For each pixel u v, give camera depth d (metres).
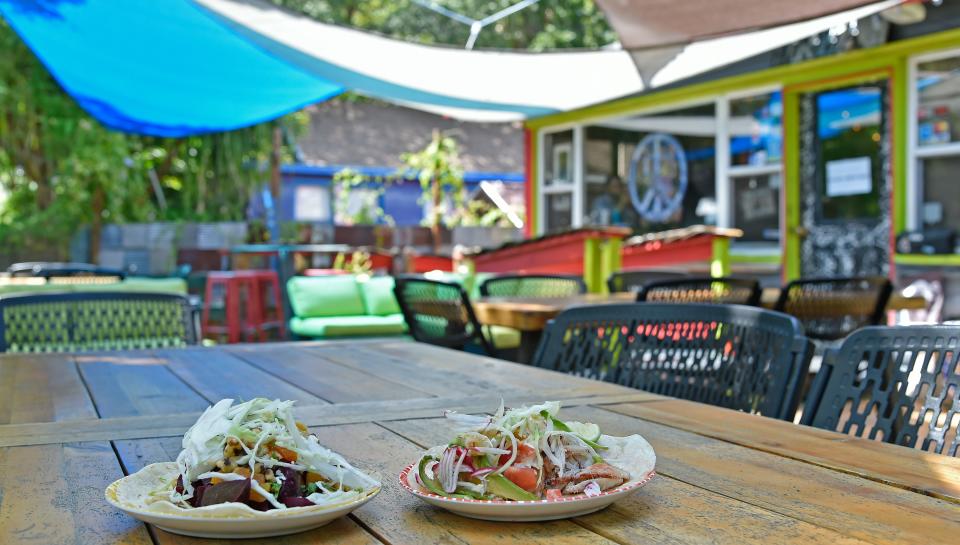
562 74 6.75
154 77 7.92
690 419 1.56
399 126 21.14
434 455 1.07
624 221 9.15
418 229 13.59
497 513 0.96
